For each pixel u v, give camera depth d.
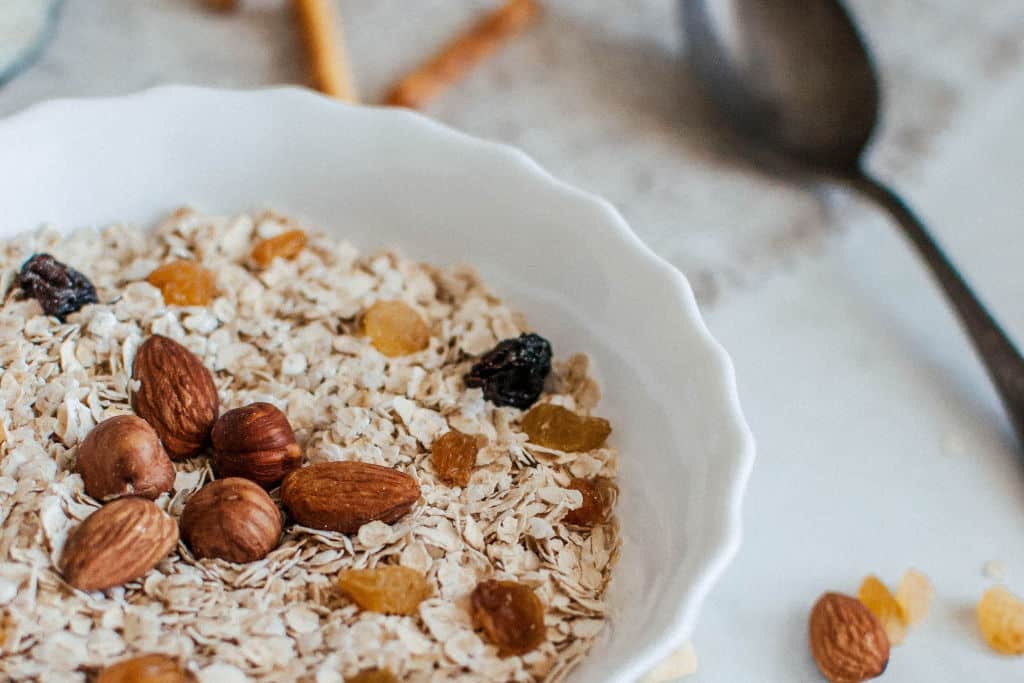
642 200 0.45
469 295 0.38
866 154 0.46
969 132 0.47
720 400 0.34
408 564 0.33
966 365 0.42
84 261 0.38
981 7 0.50
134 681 0.31
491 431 0.36
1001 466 0.40
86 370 0.36
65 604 0.32
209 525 0.33
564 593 0.34
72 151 0.38
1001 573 0.38
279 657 0.32
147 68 0.46
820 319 0.42
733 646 0.36
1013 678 0.36
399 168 0.38
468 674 0.32
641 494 0.35
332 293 0.38
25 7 0.44
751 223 0.44
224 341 0.37
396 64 0.48
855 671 0.36
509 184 0.38
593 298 0.37
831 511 0.39
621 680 0.31
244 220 0.39
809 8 0.47
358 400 0.36
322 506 0.33
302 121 0.39
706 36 0.47
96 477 0.33
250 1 0.48
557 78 0.48
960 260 0.44
